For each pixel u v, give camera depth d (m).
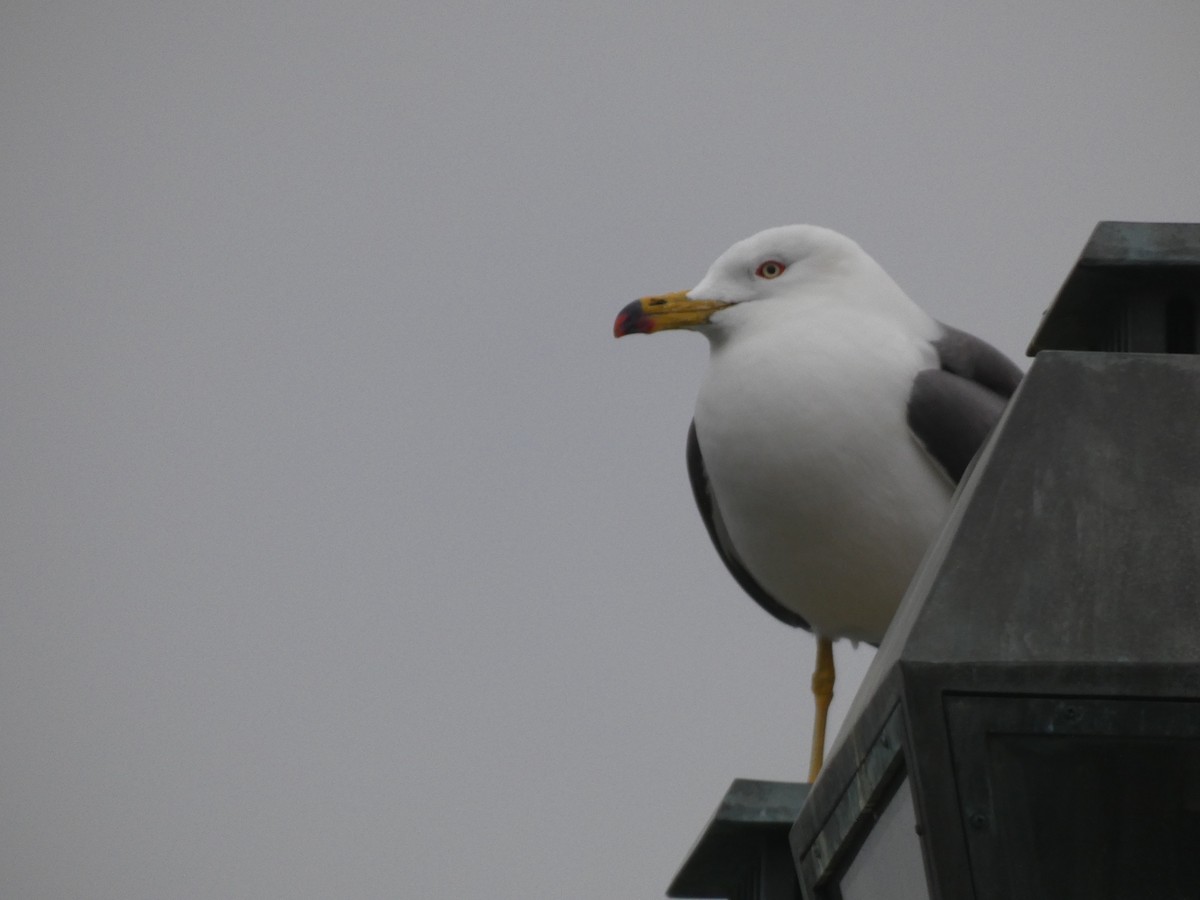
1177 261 7.08
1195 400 6.29
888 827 6.13
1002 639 5.77
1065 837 5.59
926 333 14.25
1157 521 6.01
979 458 6.59
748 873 10.14
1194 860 5.56
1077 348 7.69
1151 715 5.64
